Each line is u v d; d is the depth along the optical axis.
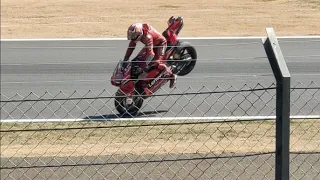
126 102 14.48
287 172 8.04
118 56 22.05
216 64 20.02
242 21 26.73
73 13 28.83
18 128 13.54
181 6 29.42
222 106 15.28
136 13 28.64
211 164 10.60
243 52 21.91
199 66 19.67
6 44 24.23
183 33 25.31
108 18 28.00
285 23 26.14
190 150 11.74
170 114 14.69
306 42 23.00
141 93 14.84
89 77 19.09
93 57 21.94
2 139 12.70
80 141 12.54
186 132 13.05
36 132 13.20
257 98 15.76
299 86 16.95
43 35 25.81
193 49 17.42
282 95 7.95
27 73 19.75
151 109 15.04
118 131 13.13
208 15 27.89
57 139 12.70
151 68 14.90
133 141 12.50
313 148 11.66
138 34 14.88
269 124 13.50
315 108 14.90
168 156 11.17
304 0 28.95
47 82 18.50
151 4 29.84
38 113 15.04
